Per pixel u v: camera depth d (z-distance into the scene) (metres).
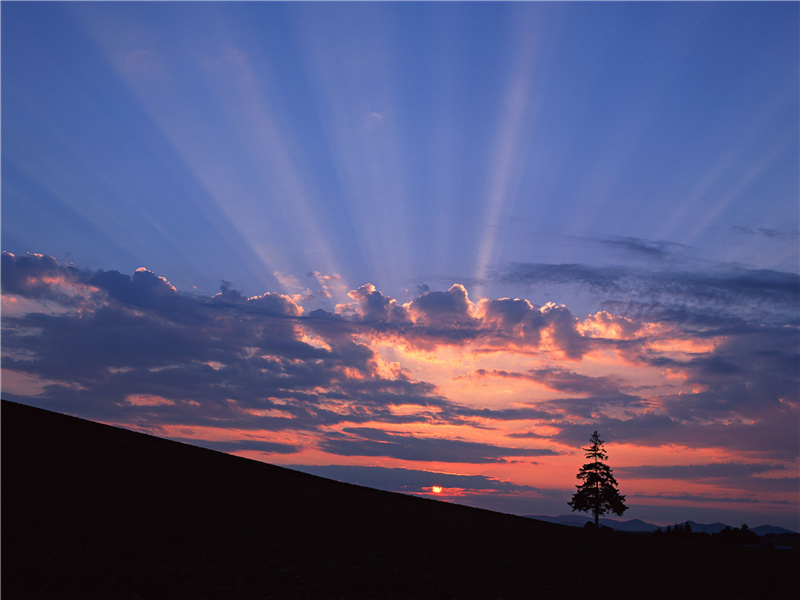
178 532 31.27
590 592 23.86
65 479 48.62
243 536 32.31
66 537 26.27
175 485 55.44
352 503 62.84
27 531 26.77
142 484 52.81
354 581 22.69
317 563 25.80
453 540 40.22
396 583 22.97
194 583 20.36
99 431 85.06
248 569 23.20
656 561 36.31
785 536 129.62
